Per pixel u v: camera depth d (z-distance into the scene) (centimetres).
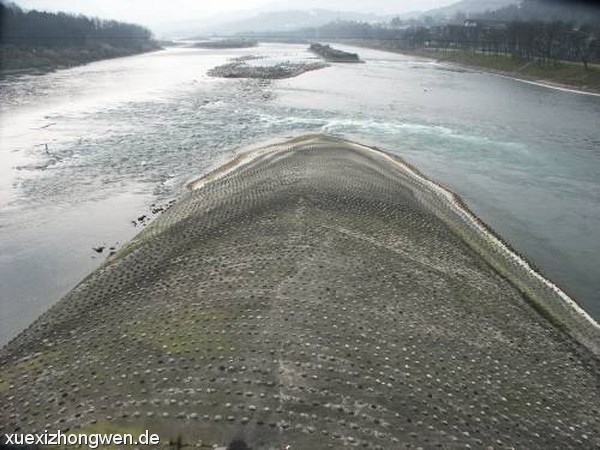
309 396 1213
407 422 1180
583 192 3161
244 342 1399
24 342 1564
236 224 2242
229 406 1168
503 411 1290
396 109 5912
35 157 3731
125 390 1232
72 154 3834
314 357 1355
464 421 1222
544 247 2452
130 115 5406
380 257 1980
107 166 3569
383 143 4272
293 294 1655
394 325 1559
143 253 2078
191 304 1611
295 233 2098
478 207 2925
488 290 1911
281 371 1291
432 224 2427
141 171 3481
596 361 1599
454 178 3403
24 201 2922
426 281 1870
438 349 1484
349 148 3588
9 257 2302
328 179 2750
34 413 1188
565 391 1430
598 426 1316
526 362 1523
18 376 1349
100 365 1342
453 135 4584
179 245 2108
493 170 3578
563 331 1742
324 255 1930
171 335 1443
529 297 1941
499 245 2400
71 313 1680
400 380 1317
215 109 5856
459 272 2006
